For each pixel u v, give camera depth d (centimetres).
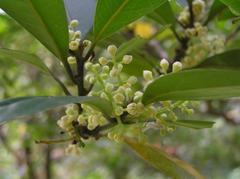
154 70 36
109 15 26
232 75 23
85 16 29
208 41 36
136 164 96
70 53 27
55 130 67
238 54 30
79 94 27
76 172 106
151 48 56
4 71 69
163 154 30
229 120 69
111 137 26
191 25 37
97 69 26
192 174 31
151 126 27
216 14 37
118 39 33
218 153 90
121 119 26
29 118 69
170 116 26
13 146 78
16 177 80
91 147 92
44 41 27
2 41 69
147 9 26
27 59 28
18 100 20
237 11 27
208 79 24
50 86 71
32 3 26
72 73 27
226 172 89
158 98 25
